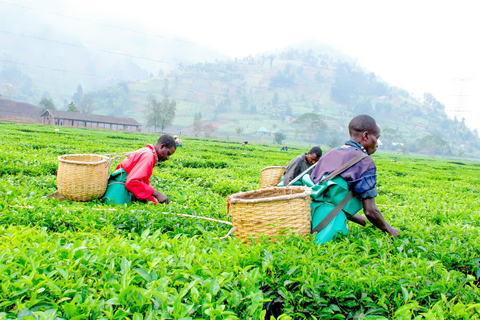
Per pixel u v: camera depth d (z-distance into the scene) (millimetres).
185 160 16031
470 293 3021
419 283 3068
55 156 13414
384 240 4273
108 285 2557
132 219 4781
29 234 3461
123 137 40094
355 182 4180
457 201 9953
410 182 15133
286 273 2959
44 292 2494
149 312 2305
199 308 2412
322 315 2723
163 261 2918
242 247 3455
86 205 5602
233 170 14547
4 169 9156
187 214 5195
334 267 3191
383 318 2545
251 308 2422
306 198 4070
